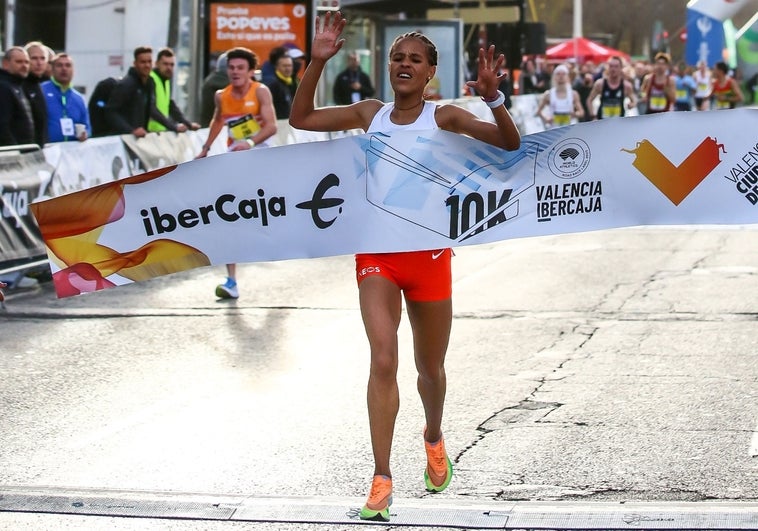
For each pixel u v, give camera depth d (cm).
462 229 858
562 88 3716
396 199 858
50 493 886
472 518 823
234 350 1387
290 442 1017
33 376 1274
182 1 2939
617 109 3338
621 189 880
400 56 841
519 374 1241
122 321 1567
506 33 4384
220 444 1015
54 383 1243
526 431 1036
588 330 1454
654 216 884
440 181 856
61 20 3070
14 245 1736
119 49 3000
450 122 852
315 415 1102
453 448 991
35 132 1923
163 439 1034
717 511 823
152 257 895
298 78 2903
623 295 1683
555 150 866
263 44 2914
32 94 1911
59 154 1842
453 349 1359
